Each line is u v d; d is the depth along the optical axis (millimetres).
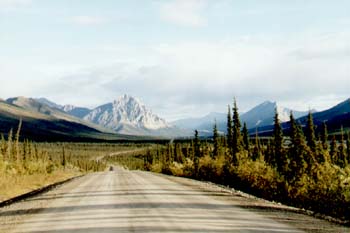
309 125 43656
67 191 28781
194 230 11680
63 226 13195
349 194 18344
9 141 61156
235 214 15094
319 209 19500
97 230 12242
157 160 116875
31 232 12203
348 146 55031
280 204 19672
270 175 29125
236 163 40531
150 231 11727
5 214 17125
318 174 22688
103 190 28422
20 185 37594
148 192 25609
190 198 21328
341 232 11258
